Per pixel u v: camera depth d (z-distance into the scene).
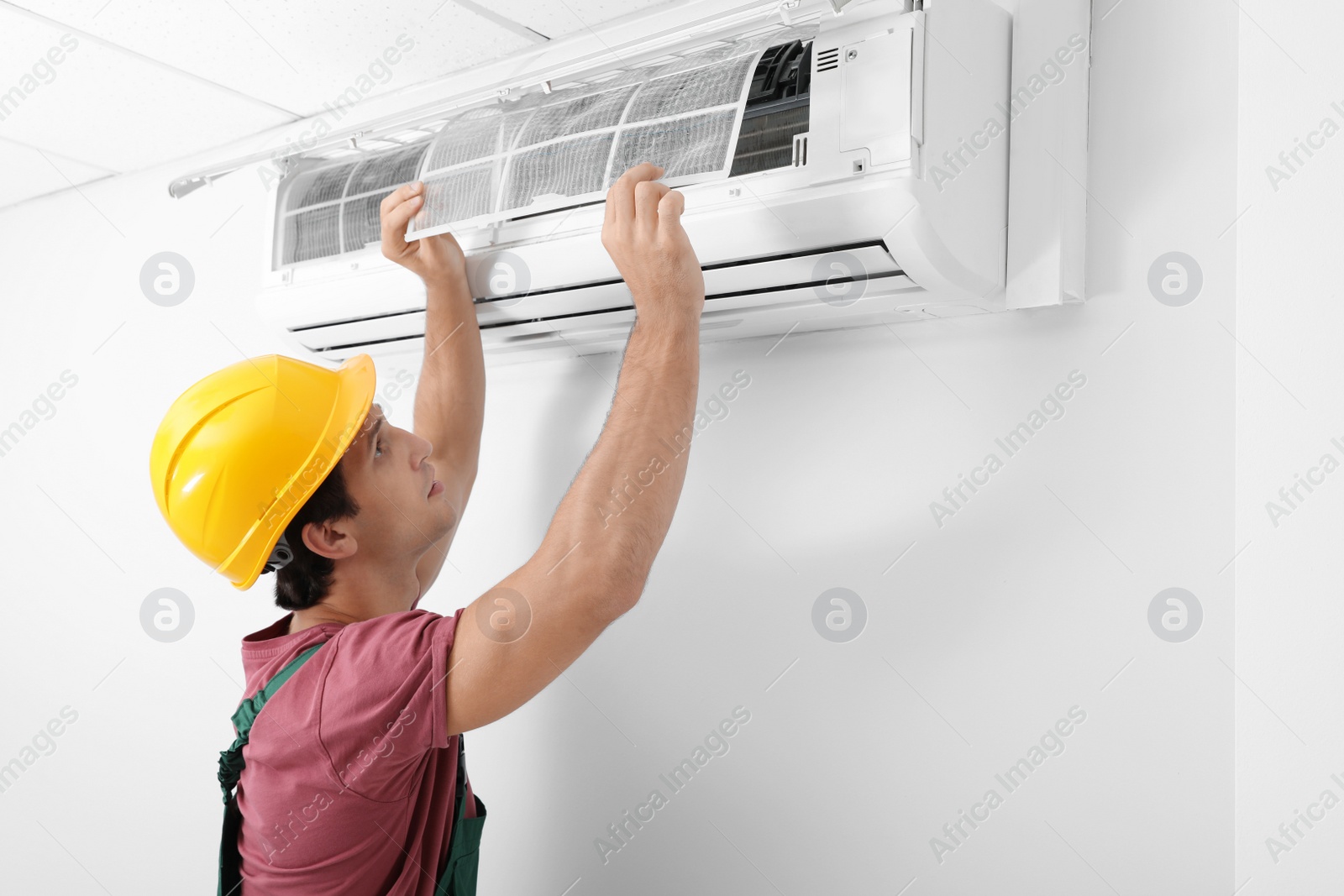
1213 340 0.96
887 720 1.15
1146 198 1.01
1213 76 0.97
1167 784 0.96
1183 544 0.97
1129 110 1.02
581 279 1.15
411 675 0.94
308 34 1.45
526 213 1.14
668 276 0.95
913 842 1.12
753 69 1.03
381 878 1.05
